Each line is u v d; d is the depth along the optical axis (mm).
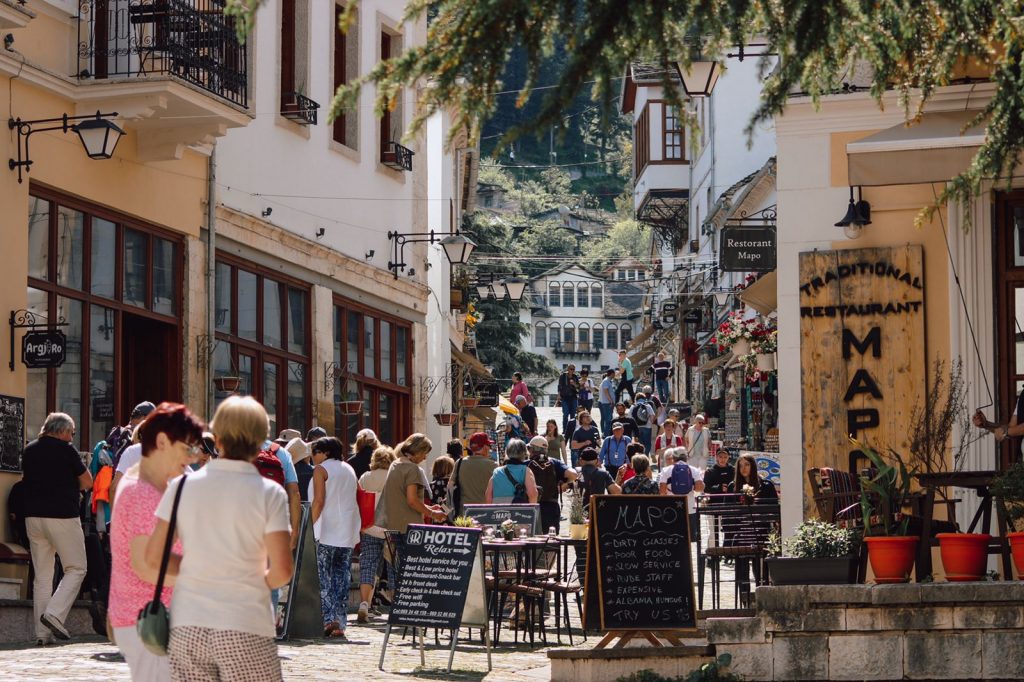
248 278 21688
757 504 16391
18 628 13609
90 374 17328
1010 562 10820
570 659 10203
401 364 28062
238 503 6016
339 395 25094
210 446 8992
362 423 26203
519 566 13781
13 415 15359
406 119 27578
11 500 13898
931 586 9570
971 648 9516
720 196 48906
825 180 14188
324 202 24406
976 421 11312
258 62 22078
